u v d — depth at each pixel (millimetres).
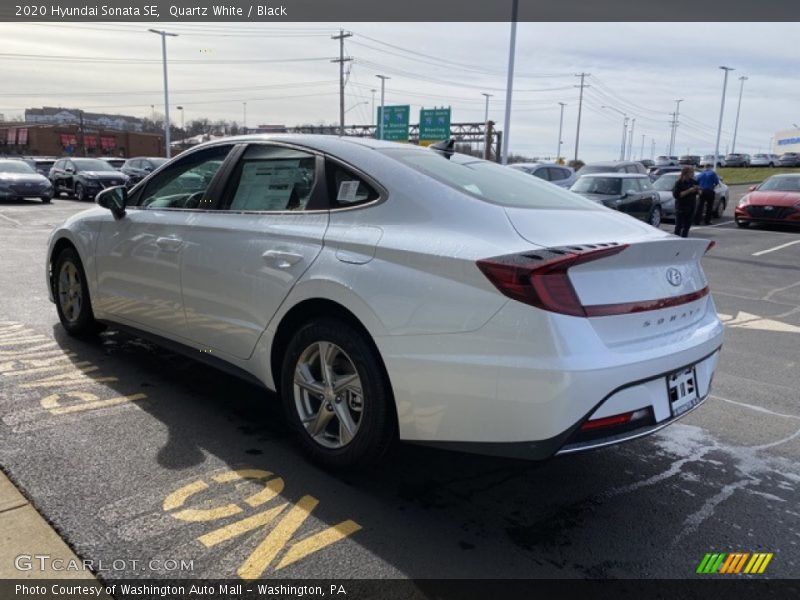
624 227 3311
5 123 99938
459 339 2688
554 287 2557
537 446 2568
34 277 7895
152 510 2832
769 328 6938
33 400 3998
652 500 3174
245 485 3102
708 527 2943
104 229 4656
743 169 58125
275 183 3670
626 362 2631
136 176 27797
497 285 2602
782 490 3318
